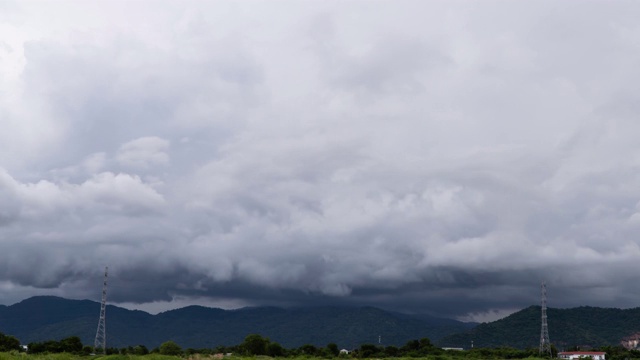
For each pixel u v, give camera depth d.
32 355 114.31
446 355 186.12
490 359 180.38
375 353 188.00
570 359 190.38
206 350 188.00
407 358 164.62
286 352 168.38
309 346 183.50
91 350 166.25
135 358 104.00
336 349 185.38
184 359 133.50
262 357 154.50
